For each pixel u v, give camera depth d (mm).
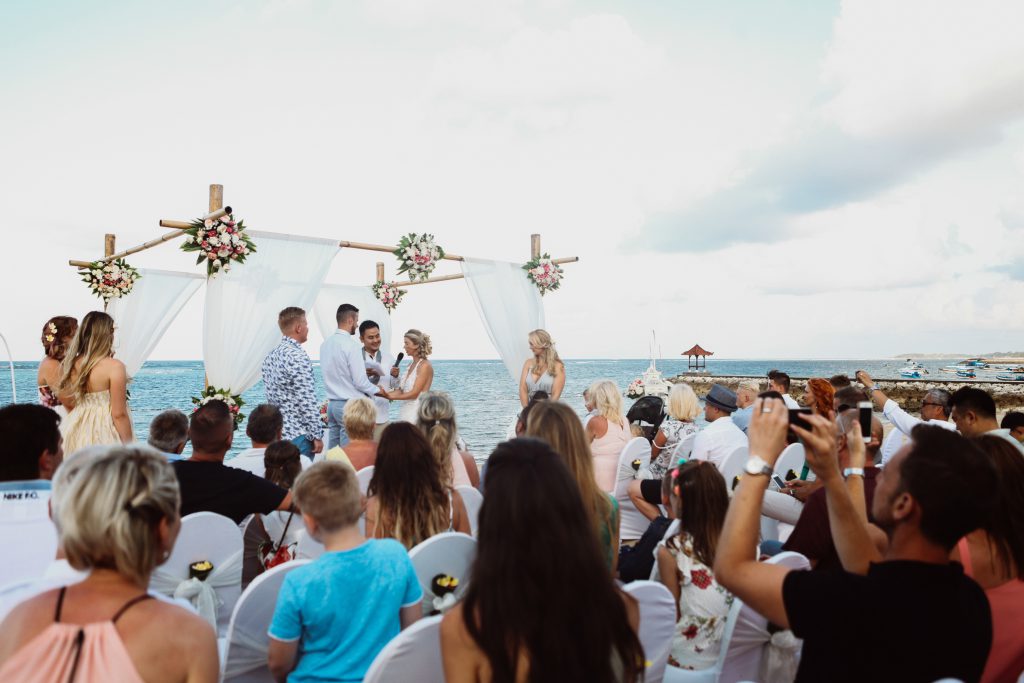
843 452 2730
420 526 2709
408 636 1733
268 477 3713
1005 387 38094
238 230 5883
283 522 3238
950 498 1280
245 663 2277
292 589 1974
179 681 1277
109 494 1271
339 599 1997
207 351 5895
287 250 6352
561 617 1355
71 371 4219
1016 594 1817
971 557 1849
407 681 1771
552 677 1336
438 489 2791
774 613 1350
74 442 4168
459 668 1442
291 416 5844
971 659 1326
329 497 2023
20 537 2211
